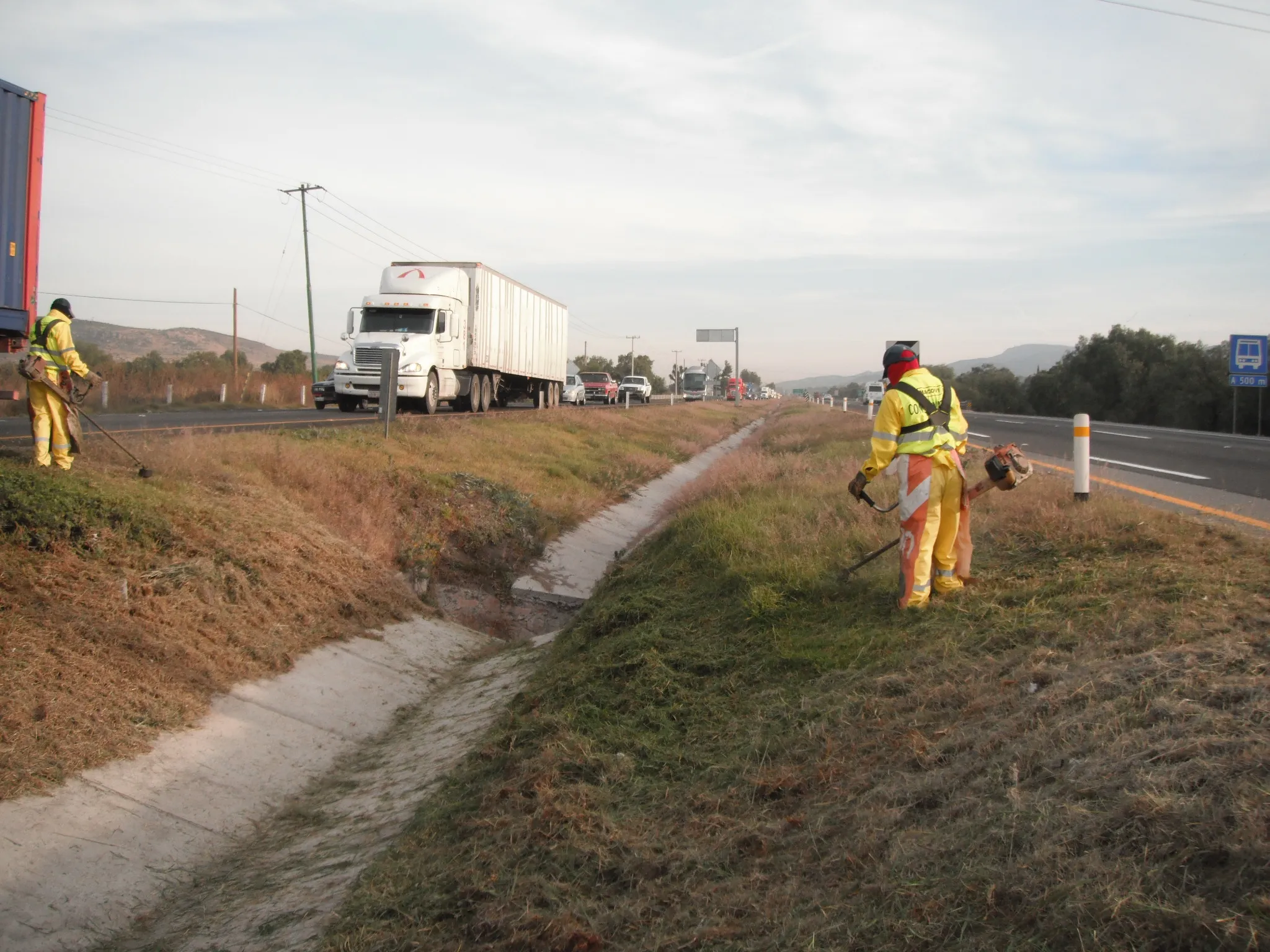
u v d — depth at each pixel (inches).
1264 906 90.7
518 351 1301.7
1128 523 284.5
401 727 325.1
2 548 300.2
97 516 338.3
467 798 213.9
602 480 835.4
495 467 692.7
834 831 144.8
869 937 112.0
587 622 331.9
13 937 183.2
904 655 206.7
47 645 267.6
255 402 1628.9
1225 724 127.6
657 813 174.6
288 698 313.9
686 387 3405.5
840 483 457.4
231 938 183.2
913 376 235.1
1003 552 278.2
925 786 144.2
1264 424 1684.3
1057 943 98.3
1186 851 103.0
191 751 262.4
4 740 229.1
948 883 115.5
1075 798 122.0
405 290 1020.5
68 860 205.9
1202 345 2068.2
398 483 548.7
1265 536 269.3
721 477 635.5
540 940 140.3
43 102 437.4
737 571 304.5
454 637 426.0
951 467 234.1
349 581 415.2
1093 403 2343.8
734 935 125.3
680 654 253.6
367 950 156.9
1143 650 171.5
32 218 434.6
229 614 335.9
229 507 412.2
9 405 977.5
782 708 204.1
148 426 693.9
